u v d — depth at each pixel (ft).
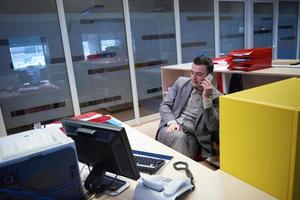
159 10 12.92
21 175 2.86
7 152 2.97
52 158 3.02
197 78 6.80
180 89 7.48
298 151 2.52
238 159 3.26
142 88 13.17
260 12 17.43
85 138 3.45
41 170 2.97
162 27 13.24
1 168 2.76
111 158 3.38
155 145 5.06
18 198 2.86
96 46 11.44
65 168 3.13
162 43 13.41
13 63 9.64
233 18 16.22
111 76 12.13
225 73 7.99
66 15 10.43
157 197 3.05
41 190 3.00
